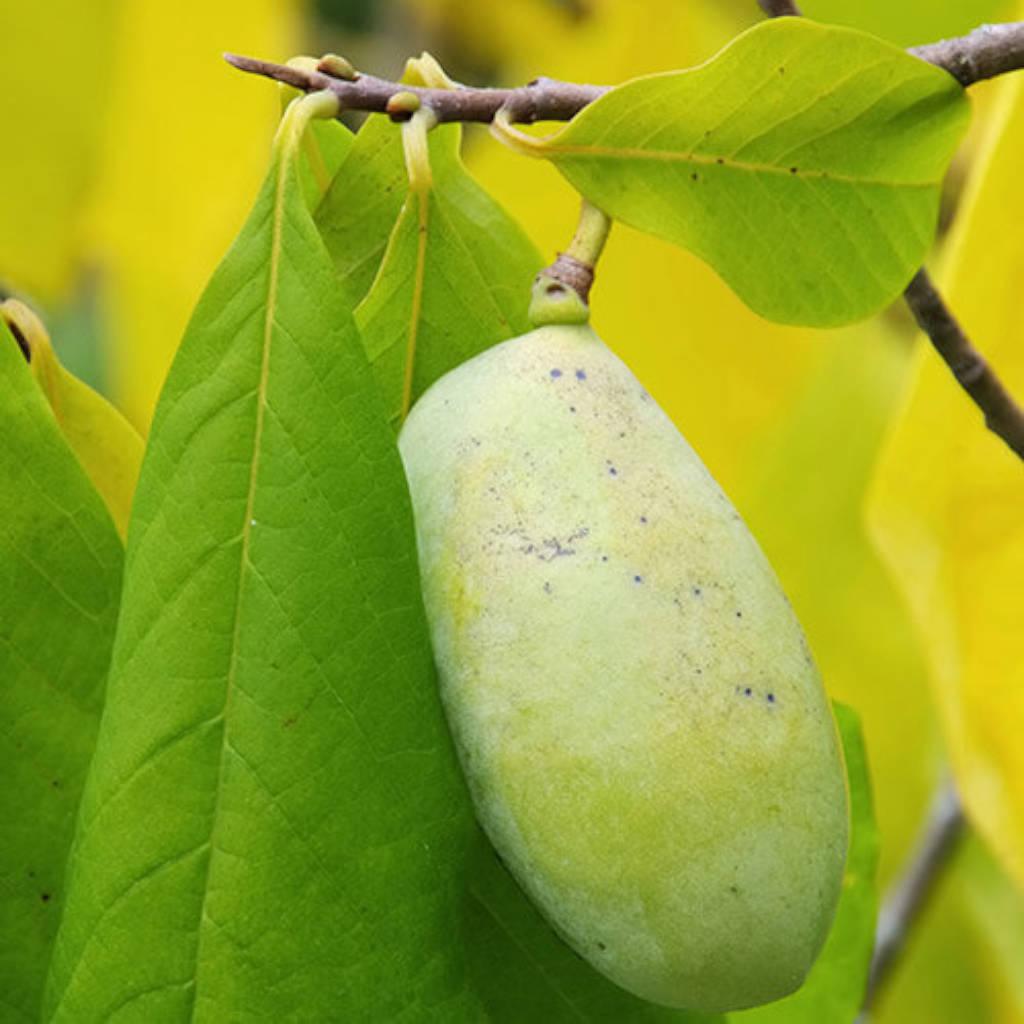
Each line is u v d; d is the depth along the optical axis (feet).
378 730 2.30
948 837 3.10
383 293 2.46
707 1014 2.48
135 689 2.31
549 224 3.14
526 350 2.35
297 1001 2.30
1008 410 2.62
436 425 2.35
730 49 2.33
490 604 2.29
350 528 2.30
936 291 2.58
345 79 2.38
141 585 2.32
